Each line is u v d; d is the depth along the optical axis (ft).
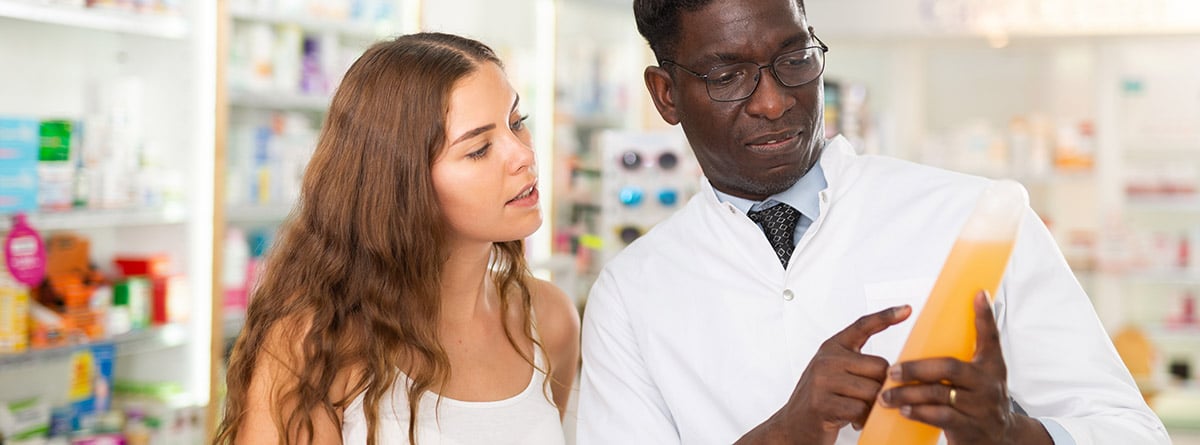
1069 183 18.85
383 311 5.24
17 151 9.62
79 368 10.64
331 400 5.34
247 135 12.59
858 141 17.39
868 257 5.00
